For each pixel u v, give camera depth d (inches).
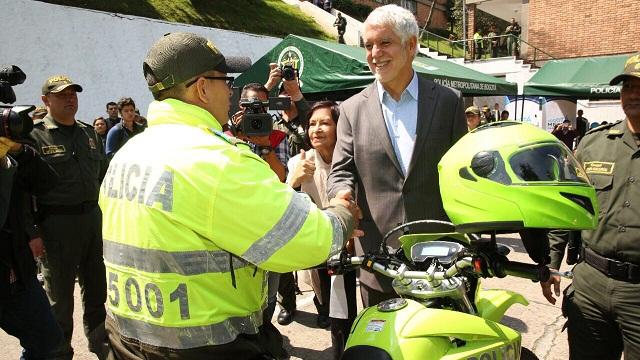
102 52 446.0
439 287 71.7
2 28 381.4
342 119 105.3
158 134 58.9
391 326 64.9
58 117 149.2
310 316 185.6
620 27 702.5
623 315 91.8
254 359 60.9
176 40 61.1
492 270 68.3
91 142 156.6
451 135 99.1
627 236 90.2
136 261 57.2
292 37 292.4
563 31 749.3
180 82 60.7
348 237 63.1
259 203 54.1
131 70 469.1
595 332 97.6
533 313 182.9
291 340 165.0
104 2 489.7
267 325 67.7
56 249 141.6
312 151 142.3
